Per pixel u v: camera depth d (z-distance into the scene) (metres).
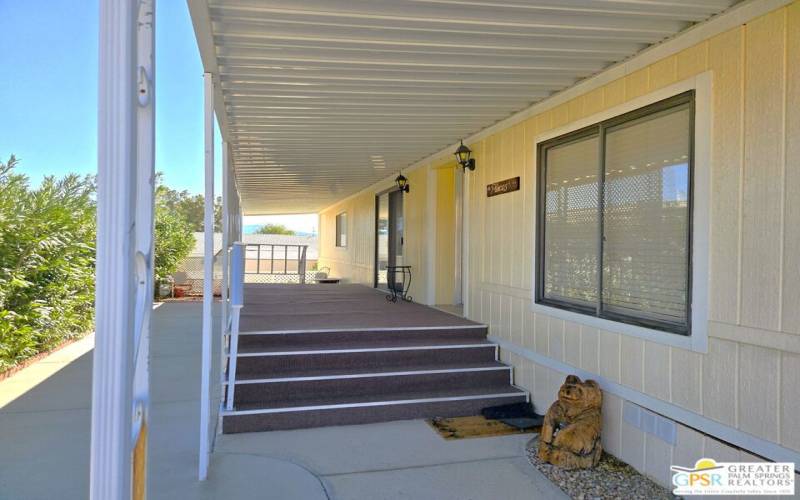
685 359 3.21
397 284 9.45
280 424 4.27
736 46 2.90
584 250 4.21
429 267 7.81
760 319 2.76
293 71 3.92
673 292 3.35
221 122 4.59
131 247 1.33
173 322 9.91
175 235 14.07
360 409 4.43
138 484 1.58
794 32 2.61
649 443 3.47
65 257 6.71
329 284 12.38
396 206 9.57
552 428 3.73
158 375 6.06
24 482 3.33
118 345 1.30
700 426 3.09
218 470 3.49
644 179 3.59
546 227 4.73
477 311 5.97
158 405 4.95
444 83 4.20
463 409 4.66
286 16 3.04
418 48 3.50
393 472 3.51
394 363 5.15
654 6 2.91
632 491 3.29
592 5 2.91
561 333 4.43
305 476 3.40
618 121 3.81
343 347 5.21
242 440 4.05
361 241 12.13
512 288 5.20
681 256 3.28
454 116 5.23
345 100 4.66
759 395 2.76
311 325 5.76
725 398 2.95
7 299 6.07
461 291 7.95
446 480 3.40
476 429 4.32
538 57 3.69
